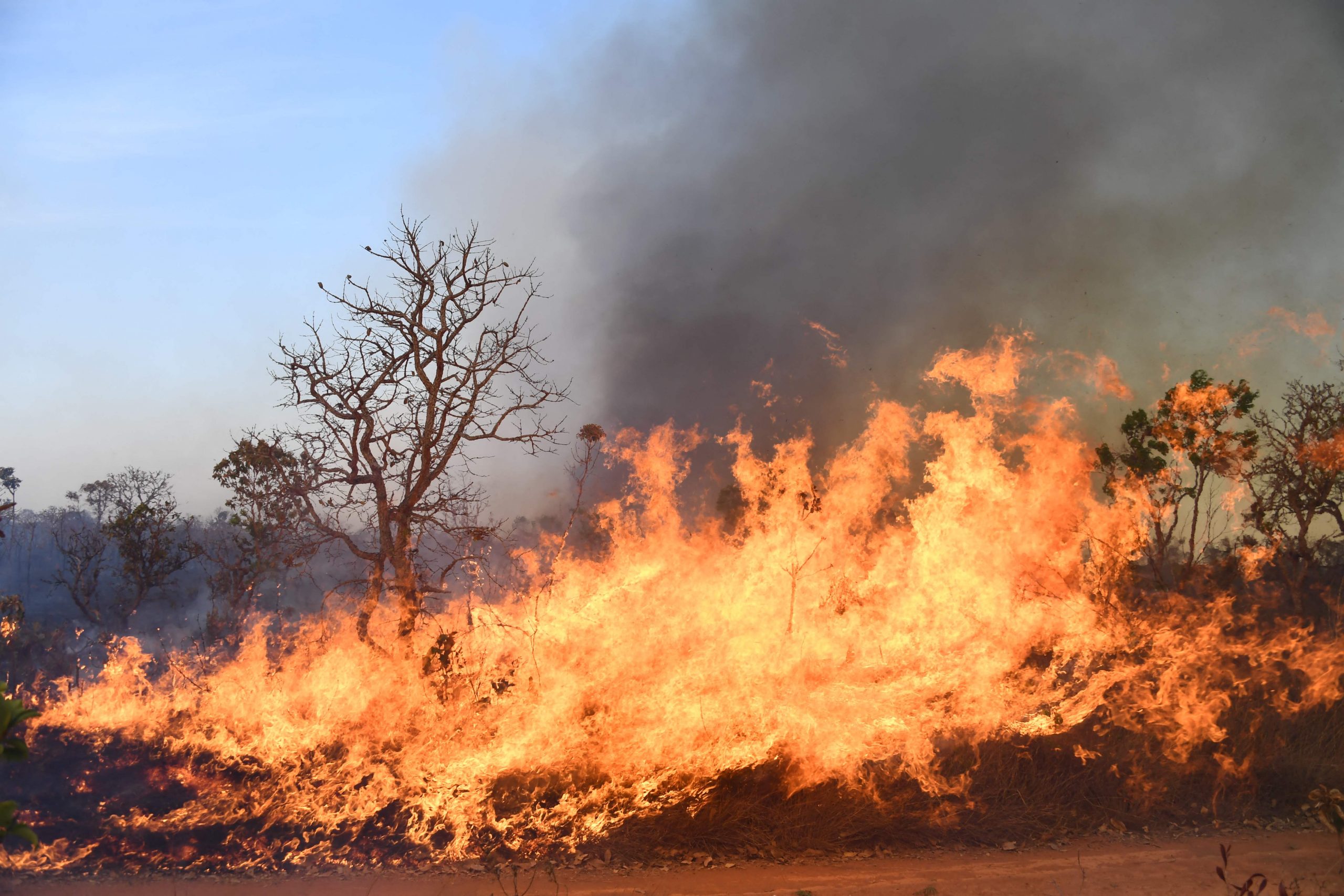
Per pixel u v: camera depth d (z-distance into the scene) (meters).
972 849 7.32
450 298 13.81
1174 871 6.73
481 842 7.45
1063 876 6.68
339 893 6.48
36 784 8.53
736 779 8.11
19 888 6.52
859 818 7.61
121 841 7.37
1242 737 8.79
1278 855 7.02
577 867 7.00
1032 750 8.59
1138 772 8.31
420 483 13.52
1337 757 8.64
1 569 33.25
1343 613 13.85
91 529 23.20
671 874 6.85
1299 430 15.84
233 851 7.30
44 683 13.66
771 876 6.77
